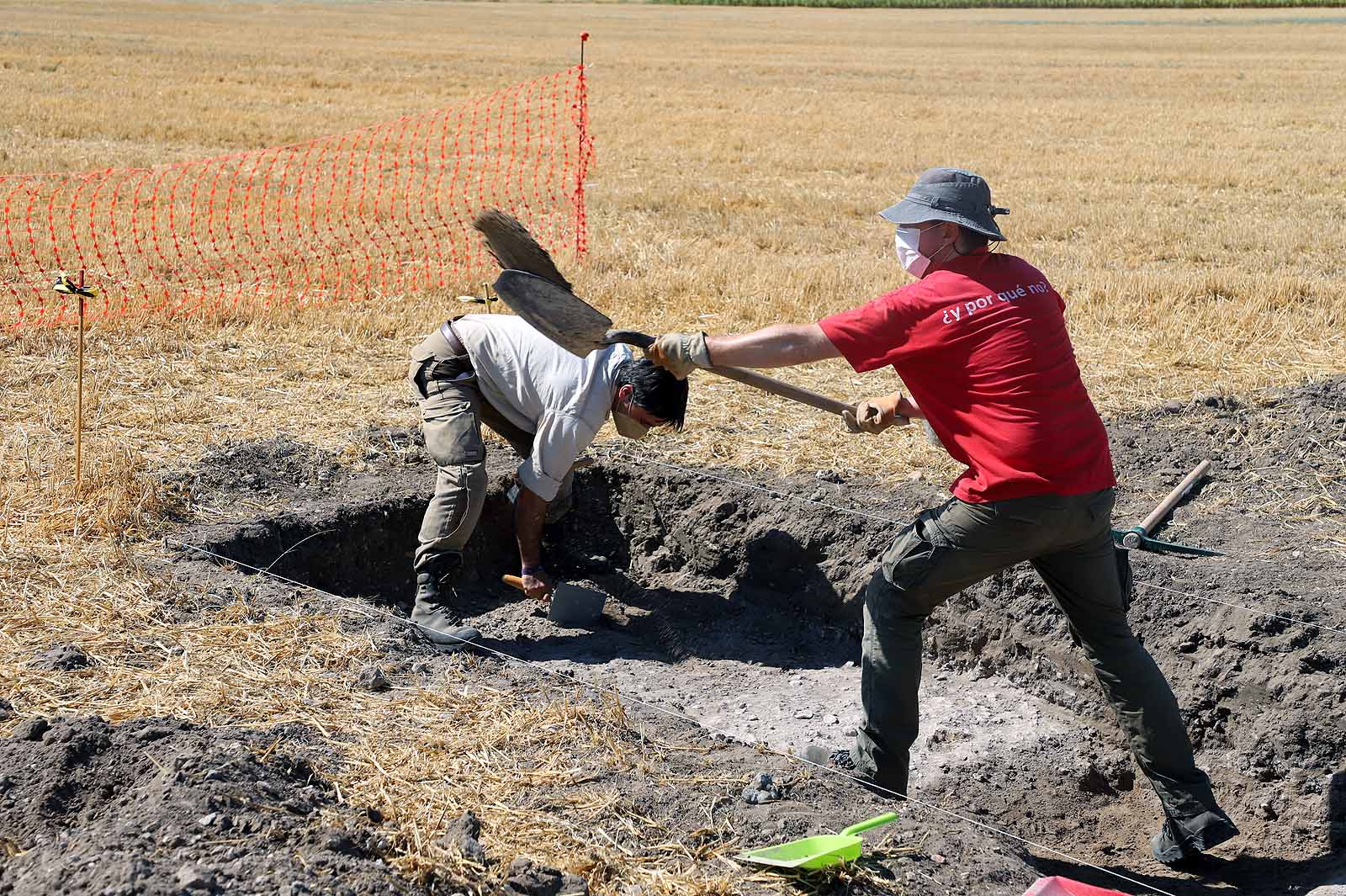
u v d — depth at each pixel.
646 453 6.27
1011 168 17.14
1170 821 3.97
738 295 9.37
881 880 3.10
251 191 14.16
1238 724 4.55
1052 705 4.97
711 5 67.56
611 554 6.19
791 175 16.53
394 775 3.32
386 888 2.73
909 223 3.58
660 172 16.52
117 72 25.27
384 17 49.81
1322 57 35.72
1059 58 35.91
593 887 2.95
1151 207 14.25
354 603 4.61
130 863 2.65
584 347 4.13
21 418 6.10
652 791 3.39
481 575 6.00
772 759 3.73
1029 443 3.49
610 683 5.03
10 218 12.04
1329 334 8.44
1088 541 3.72
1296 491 5.95
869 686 3.82
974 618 5.24
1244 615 4.66
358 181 15.20
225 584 4.54
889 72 31.27
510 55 33.25
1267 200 14.81
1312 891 3.65
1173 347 8.05
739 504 5.84
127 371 6.95
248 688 3.78
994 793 4.47
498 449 6.26
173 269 9.95
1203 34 46.41
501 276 4.19
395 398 6.83
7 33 32.44
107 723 3.39
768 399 7.07
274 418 6.40
